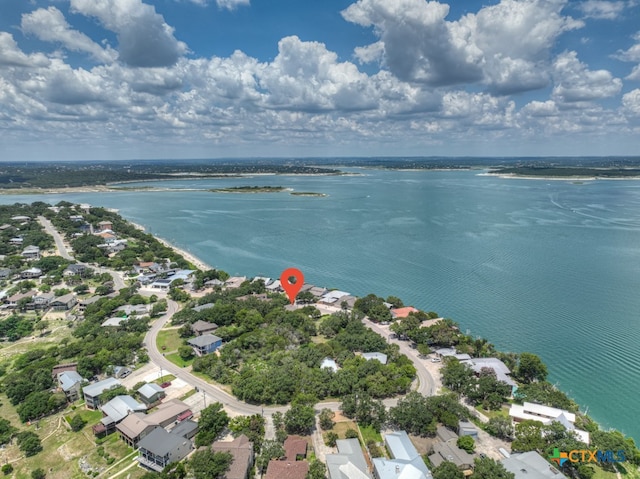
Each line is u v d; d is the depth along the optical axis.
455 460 78.75
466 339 130.88
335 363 118.38
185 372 115.56
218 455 76.19
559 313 159.75
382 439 87.94
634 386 114.19
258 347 128.38
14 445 86.94
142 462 79.94
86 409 99.31
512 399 104.25
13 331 141.62
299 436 87.81
